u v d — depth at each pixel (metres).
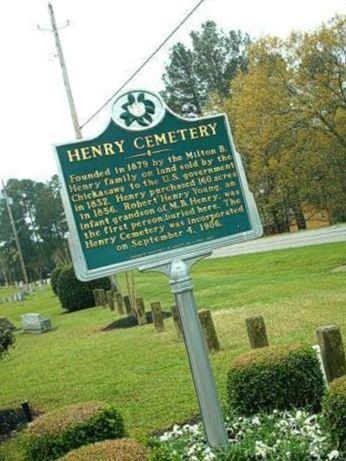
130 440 4.80
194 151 6.16
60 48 25.89
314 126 38.91
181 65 55.25
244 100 39.56
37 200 93.44
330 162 40.12
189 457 5.71
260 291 17.59
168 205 6.03
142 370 10.79
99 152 5.88
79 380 11.23
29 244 95.00
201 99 55.19
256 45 38.56
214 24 55.47
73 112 25.72
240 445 5.61
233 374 6.65
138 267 5.90
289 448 5.37
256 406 6.52
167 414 7.98
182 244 6.03
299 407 6.46
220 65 54.62
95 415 5.68
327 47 36.78
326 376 6.73
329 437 5.30
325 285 16.34
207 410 5.79
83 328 18.81
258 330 8.20
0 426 9.34
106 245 5.84
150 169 6.00
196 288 22.34
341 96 37.44
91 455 4.54
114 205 5.89
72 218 5.77
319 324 11.52
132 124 5.96
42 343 17.58
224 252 41.09
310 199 44.28
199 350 5.88
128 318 17.77
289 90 38.53
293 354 6.53
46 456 5.55
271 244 38.03
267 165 42.56
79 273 5.75
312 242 31.39
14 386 12.13
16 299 48.78
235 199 6.25
